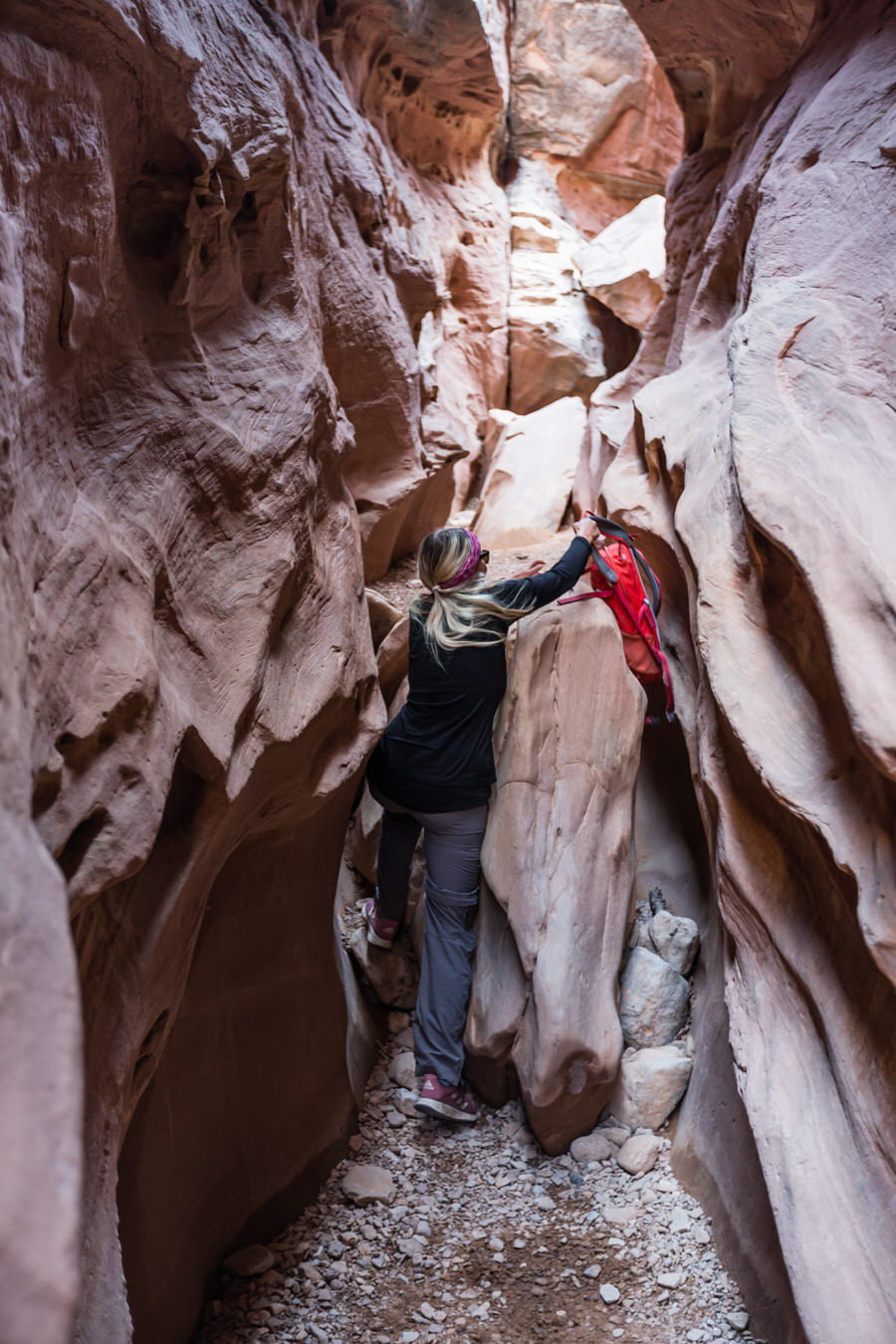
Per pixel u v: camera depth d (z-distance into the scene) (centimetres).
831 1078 224
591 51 924
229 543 257
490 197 856
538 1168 328
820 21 424
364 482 463
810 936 243
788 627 269
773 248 346
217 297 282
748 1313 260
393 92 638
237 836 256
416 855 389
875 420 272
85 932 180
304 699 277
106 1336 163
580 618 348
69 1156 87
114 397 225
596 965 333
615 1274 285
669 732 384
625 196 983
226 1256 283
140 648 192
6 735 131
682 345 471
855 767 227
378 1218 311
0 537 154
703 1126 306
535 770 346
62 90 198
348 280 418
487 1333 270
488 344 854
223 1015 277
